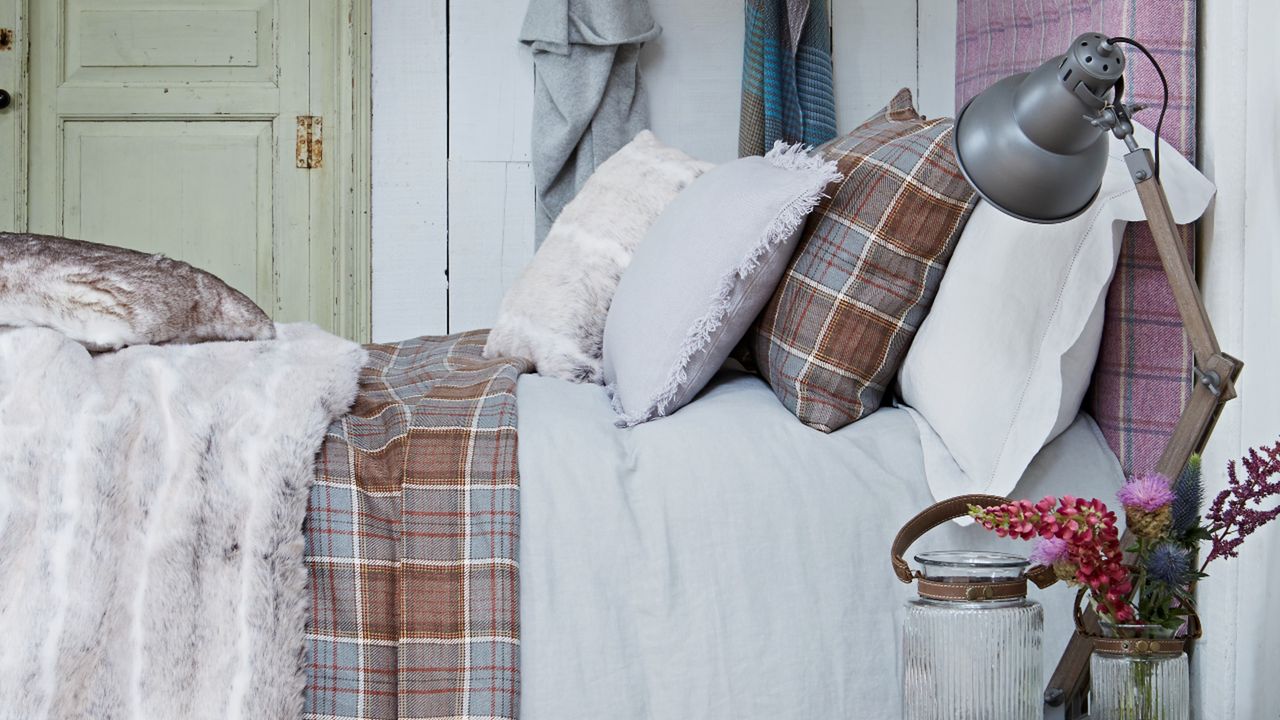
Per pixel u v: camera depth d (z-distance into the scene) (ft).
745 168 5.74
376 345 8.07
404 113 10.82
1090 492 5.08
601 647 4.48
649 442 4.94
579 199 7.31
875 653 4.65
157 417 4.58
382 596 4.50
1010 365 4.95
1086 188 3.78
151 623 4.26
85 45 10.89
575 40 10.31
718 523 4.71
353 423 4.92
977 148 3.81
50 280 5.00
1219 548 3.76
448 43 10.81
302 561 4.45
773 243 5.33
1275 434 4.55
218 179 10.94
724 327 5.43
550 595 4.51
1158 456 5.12
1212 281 4.92
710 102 10.86
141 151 10.90
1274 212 4.59
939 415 5.05
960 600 3.80
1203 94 5.02
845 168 5.52
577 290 6.63
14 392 4.50
